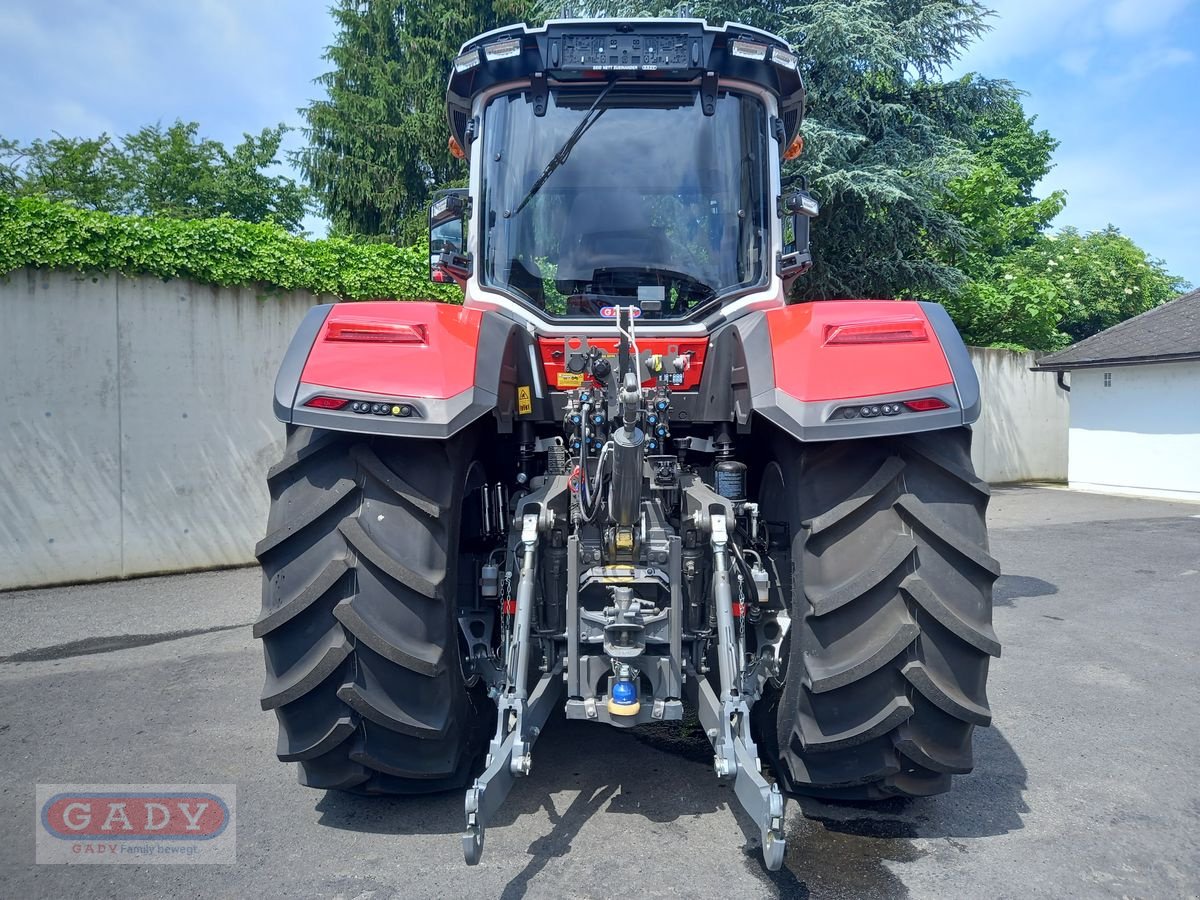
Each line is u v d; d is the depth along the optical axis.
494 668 3.00
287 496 2.68
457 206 3.77
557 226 3.52
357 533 2.57
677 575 2.69
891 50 14.28
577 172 3.53
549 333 3.38
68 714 4.24
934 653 2.54
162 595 7.30
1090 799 3.19
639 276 3.47
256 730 3.98
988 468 17.44
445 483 2.68
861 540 2.60
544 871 2.63
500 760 2.40
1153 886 2.58
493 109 3.61
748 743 2.41
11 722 4.13
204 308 8.32
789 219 3.80
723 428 3.31
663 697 2.68
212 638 5.83
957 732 2.62
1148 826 2.97
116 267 7.82
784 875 2.61
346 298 9.13
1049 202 29.20
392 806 3.09
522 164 3.55
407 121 26.00
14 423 7.49
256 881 2.60
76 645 5.66
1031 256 29.06
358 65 27.25
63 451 7.70
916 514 2.56
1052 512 13.12
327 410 2.57
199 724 4.07
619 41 3.49
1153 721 4.08
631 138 3.55
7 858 2.78
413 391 2.56
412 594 2.60
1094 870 2.67
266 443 8.72
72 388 7.71
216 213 29.95
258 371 8.66
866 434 2.53
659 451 3.12
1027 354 17.92
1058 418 18.61
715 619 2.82
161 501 8.17
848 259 15.79
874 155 14.95
